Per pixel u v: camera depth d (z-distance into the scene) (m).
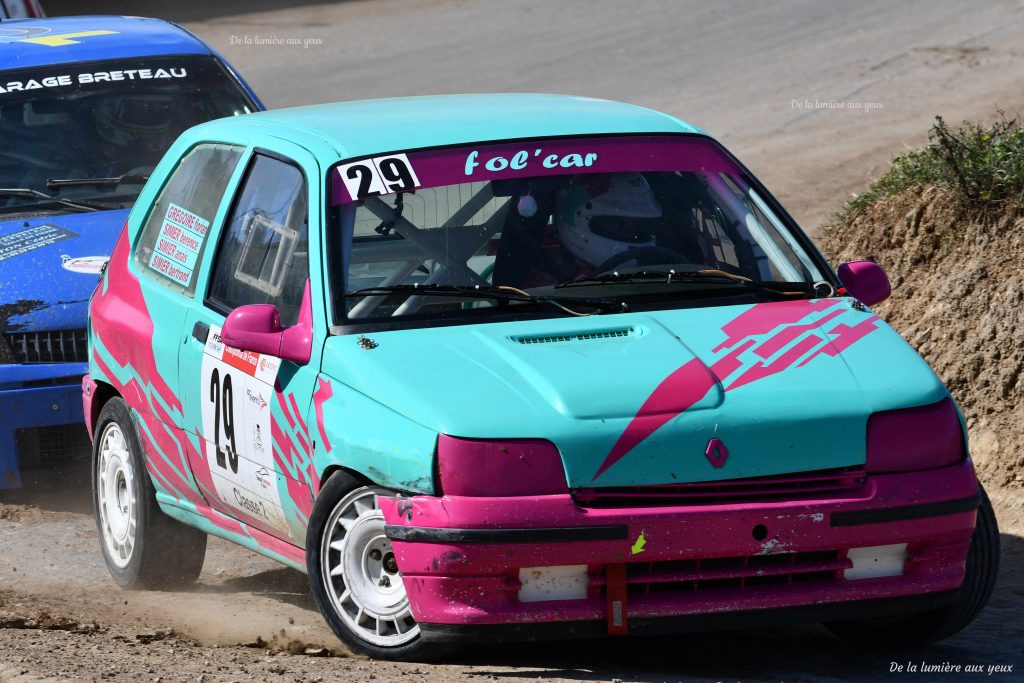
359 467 14.82
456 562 13.91
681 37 74.12
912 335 26.50
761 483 14.28
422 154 17.31
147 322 19.66
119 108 28.77
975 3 75.44
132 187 27.67
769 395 14.68
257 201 18.23
